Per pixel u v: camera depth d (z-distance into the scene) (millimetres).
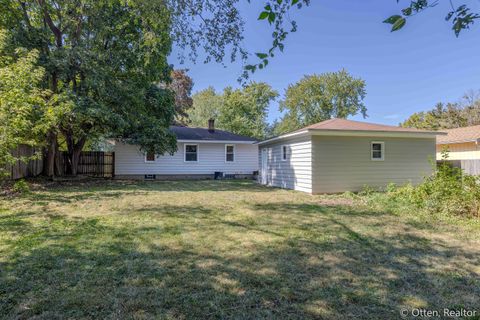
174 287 2650
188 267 3117
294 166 10945
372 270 3084
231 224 5078
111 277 2842
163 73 14242
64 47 11703
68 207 6520
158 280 2789
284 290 2615
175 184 12984
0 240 3967
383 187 10359
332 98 34188
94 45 12094
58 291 2547
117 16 11734
